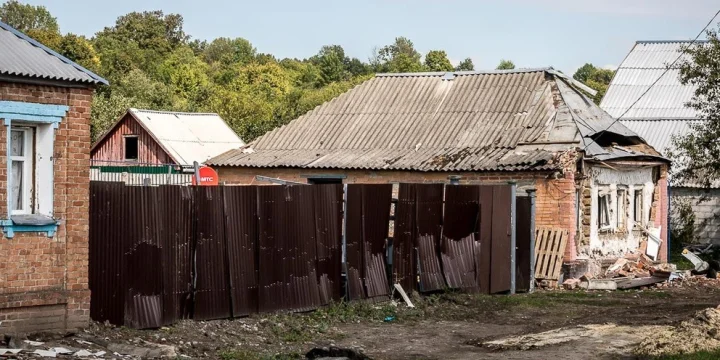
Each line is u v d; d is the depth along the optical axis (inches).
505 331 629.3
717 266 1072.8
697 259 1087.0
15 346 450.9
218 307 580.4
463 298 749.3
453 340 590.2
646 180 1127.0
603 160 996.6
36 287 482.3
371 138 1114.7
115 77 2583.7
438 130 1090.7
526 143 1003.3
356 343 567.5
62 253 493.7
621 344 558.3
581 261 970.7
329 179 1068.5
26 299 474.9
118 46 3230.8
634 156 1062.4
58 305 490.9
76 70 501.0
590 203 995.9
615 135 1101.1
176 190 553.9
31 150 490.6
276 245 620.1
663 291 911.0
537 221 959.6
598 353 529.0
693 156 1227.9
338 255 670.5
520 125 1056.2
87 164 505.4
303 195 641.6
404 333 610.9
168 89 2454.5
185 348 502.0
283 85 3127.5
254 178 1117.7
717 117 1216.2
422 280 736.3
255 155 1143.6
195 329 549.6
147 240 535.8
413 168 1007.0
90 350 463.5
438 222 755.4
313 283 648.4
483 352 545.0
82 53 2586.1
